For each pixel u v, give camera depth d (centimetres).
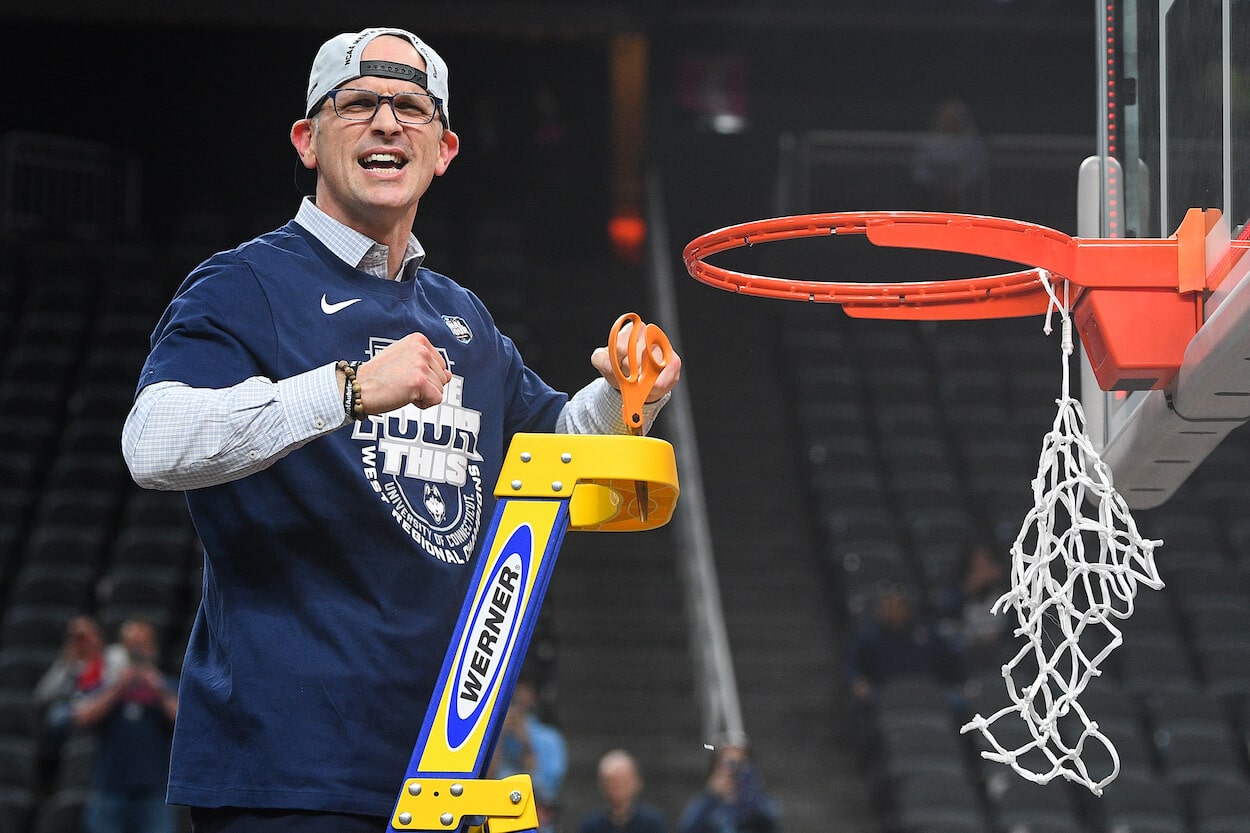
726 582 1259
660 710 1115
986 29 1956
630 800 855
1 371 1512
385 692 212
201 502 217
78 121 1873
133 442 201
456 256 1711
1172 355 264
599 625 1191
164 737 855
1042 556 257
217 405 198
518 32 1875
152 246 1722
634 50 1894
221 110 1891
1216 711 1086
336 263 228
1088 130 1962
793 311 1616
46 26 1862
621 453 200
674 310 1636
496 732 192
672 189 1942
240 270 221
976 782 1033
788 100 1991
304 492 214
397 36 229
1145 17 317
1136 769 1027
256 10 1820
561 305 1692
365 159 225
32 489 1330
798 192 1700
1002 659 1084
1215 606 1205
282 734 208
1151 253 266
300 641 212
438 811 189
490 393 238
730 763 881
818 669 1170
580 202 1919
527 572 197
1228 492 1365
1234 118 252
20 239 1694
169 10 1814
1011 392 1496
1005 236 262
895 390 1478
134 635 864
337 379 197
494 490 221
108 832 837
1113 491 257
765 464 1413
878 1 1958
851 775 1071
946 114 1734
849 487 1309
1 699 1022
